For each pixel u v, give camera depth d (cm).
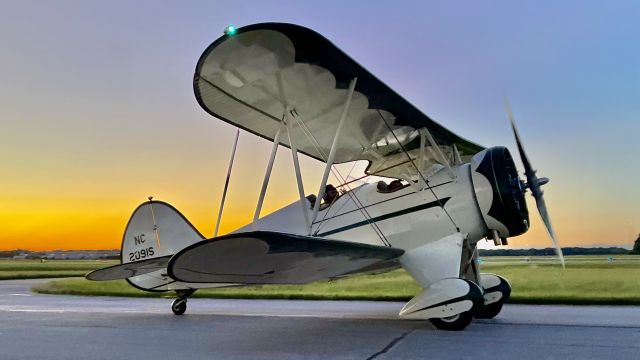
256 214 616
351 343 514
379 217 683
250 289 1246
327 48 499
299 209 768
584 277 1202
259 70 540
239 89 582
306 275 616
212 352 483
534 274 1303
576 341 498
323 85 579
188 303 1012
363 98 611
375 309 852
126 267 688
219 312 840
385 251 595
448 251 625
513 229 630
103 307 946
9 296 1255
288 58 518
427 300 581
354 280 1405
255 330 623
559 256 655
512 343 492
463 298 558
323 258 549
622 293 927
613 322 631
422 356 438
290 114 642
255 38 479
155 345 527
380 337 546
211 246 448
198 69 531
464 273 659
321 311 830
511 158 653
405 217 665
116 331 630
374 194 700
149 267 700
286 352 475
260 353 473
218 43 483
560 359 414
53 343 546
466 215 635
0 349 513
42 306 976
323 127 702
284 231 762
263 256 501
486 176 630
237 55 507
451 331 571
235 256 484
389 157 797
